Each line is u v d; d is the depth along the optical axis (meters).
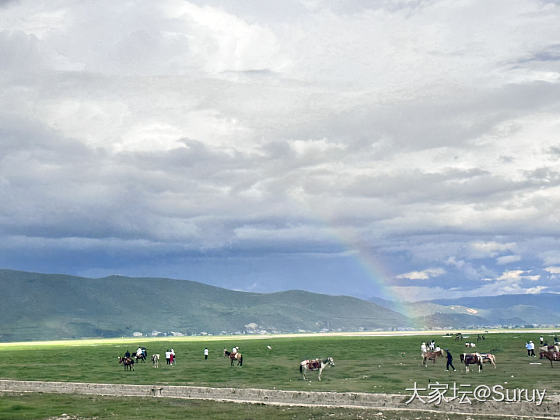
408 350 124.94
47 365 102.50
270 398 56.25
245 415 47.53
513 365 77.62
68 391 65.56
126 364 87.81
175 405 53.34
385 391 55.88
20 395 61.94
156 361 96.00
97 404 54.56
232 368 86.75
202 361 104.56
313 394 55.03
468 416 45.53
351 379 67.06
